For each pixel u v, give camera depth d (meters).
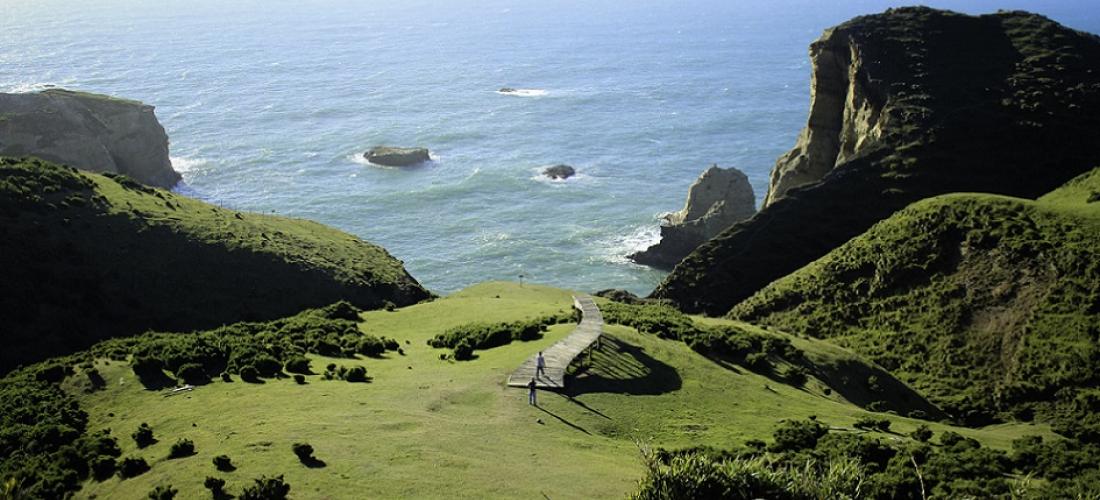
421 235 174.62
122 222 95.38
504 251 164.12
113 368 62.50
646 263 156.12
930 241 94.44
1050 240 86.44
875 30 146.75
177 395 56.84
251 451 42.53
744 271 116.12
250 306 90.56
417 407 50.41
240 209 188.75
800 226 119.75
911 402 73.94
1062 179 117.38
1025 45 144.50
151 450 46.53
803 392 66.38
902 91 134.50
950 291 87.75
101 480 44.41
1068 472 49.47
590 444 45.81
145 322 85.62
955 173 119.69
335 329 76.88
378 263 112.88
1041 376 73.56
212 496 37.78
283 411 50.06
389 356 68.94
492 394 52.97
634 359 61.69
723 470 31.50
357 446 42.66
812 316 94.62
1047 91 131.50
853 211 119.06
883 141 128.12
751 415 55.62
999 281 85.38
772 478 31.59
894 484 42.91
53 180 98.44
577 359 58.97
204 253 95.12
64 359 67.19
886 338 86.88
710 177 160.25
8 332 78.75
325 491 37.12
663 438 48.94
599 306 83.00
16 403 56.72
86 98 191.88
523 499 36.50
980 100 131.38
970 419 72.62
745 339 74.25
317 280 97.44
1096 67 138.38
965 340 81.94
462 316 84.44
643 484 31.86
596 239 169.38
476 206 191.88
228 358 63.50
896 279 92.94
